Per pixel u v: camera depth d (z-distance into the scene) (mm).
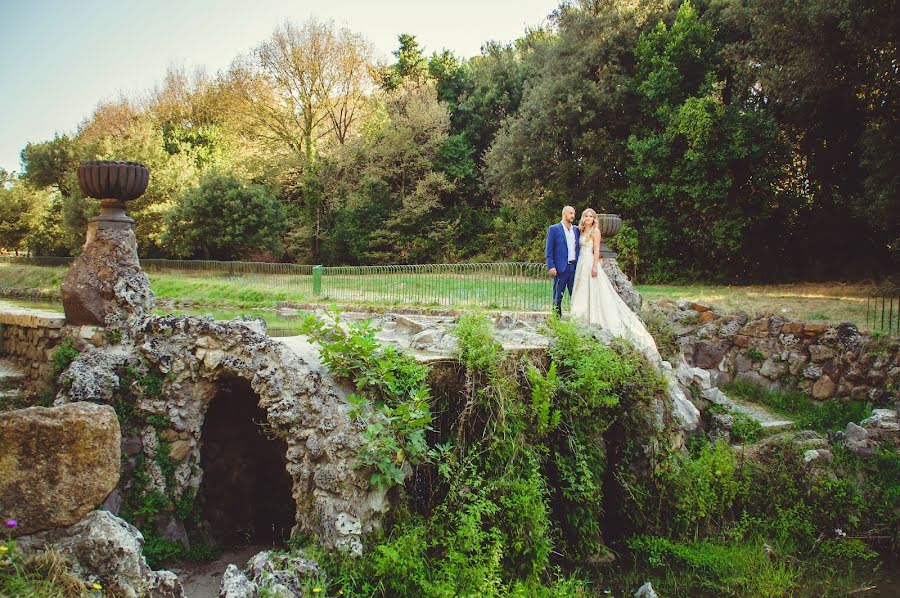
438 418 7254
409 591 5711
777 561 7895
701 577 7441
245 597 4559
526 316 10891
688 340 13625
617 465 8438
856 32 16047
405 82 38000
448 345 7836
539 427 7508
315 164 35562
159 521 6773
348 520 5871
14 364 8445
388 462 6023
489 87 37281
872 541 8758
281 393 6516
